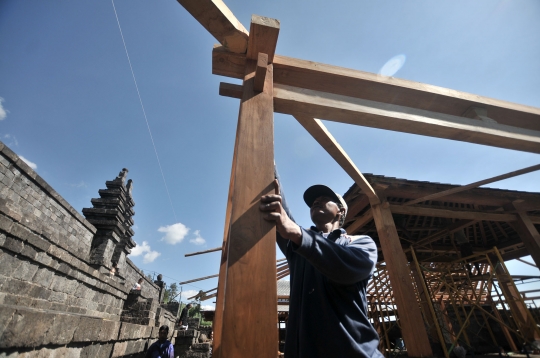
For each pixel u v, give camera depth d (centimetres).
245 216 141
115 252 886
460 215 586
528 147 342
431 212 572
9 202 456
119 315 753
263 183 158
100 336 340
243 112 194
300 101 253
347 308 134
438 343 616
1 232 354
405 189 562
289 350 142
